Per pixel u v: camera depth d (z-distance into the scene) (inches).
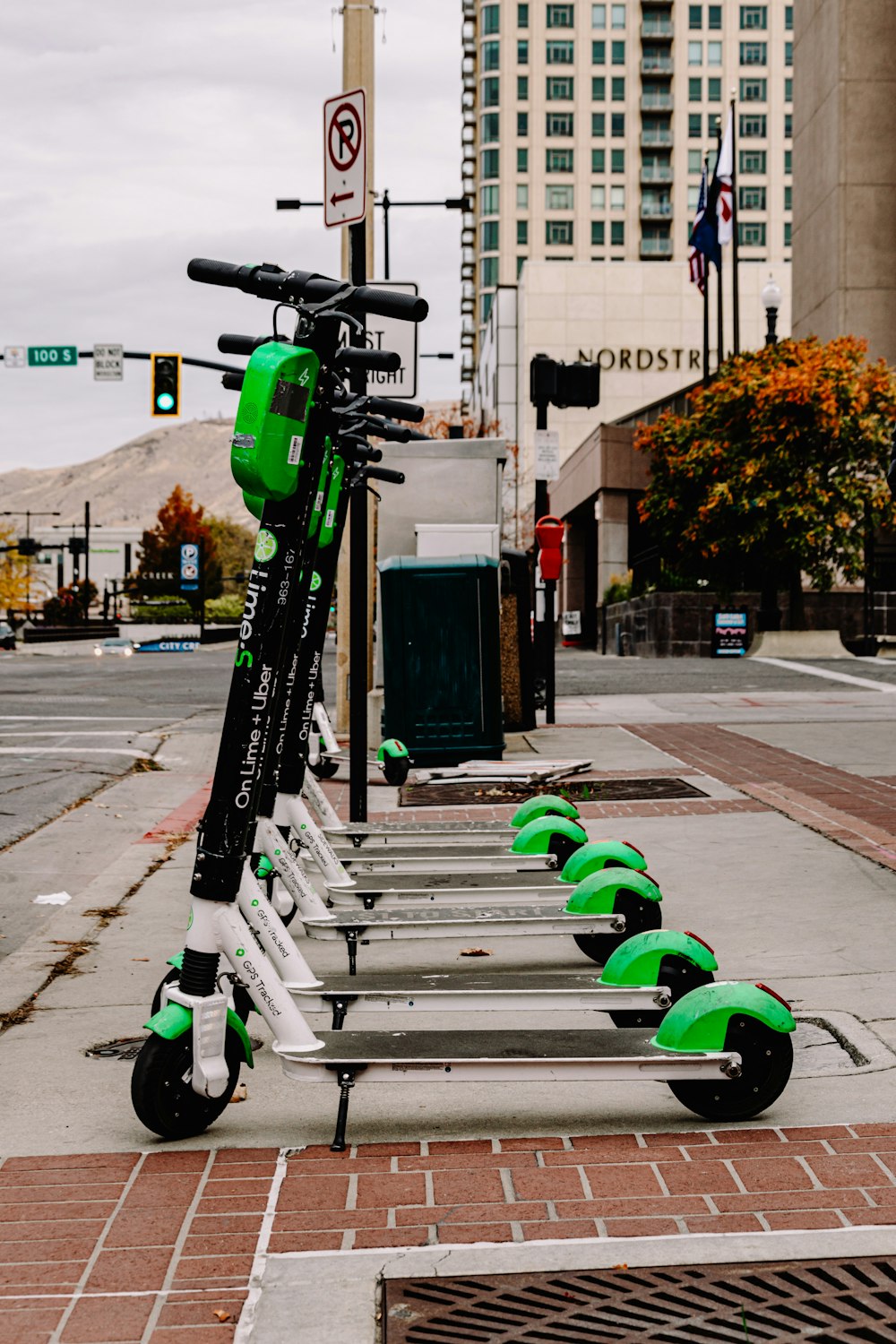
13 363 1131.3
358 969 247.1
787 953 241.6
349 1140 162.1
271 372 148.6
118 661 1763.0
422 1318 118.5
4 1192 146.6
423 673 487.8
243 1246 132.1
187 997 160.2
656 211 4726.9
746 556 1389.0
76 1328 117.4
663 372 3553.2
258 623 159.3
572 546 2349.9
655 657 1498.5
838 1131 160.6
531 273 3550.7
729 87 4739.2
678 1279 124.3
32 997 230.2
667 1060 159.5
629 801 415.8
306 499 159.6
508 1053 161.9
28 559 4424.2
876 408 1323.8
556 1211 138.4
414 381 380.2
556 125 4729.3
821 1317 117.3
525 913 230.1
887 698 784.3
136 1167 153.3
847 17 1583.4
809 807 388.5
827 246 1633.9
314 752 383.2
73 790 477.4
